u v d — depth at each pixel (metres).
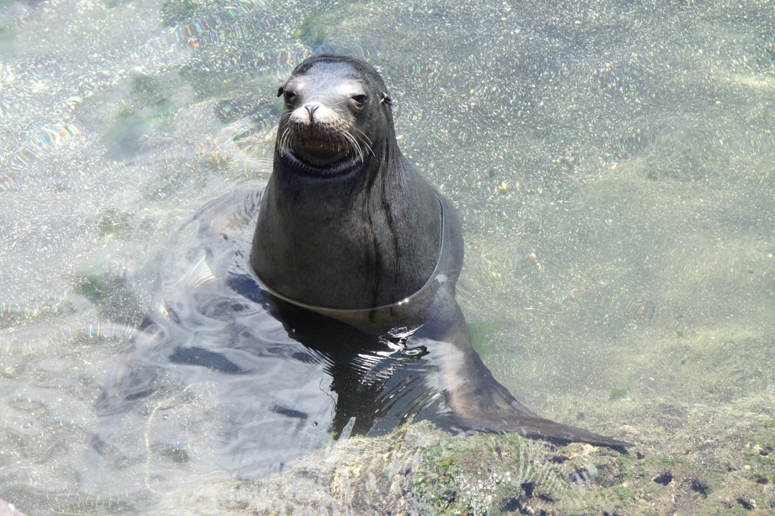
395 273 3.62
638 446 3.46
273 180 3.59
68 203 3.90
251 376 3.50
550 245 3.85
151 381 3.49
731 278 3.78
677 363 3.62
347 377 3.51
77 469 3.36
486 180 3.99
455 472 3.37
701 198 3.95
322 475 3.35
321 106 3.43
